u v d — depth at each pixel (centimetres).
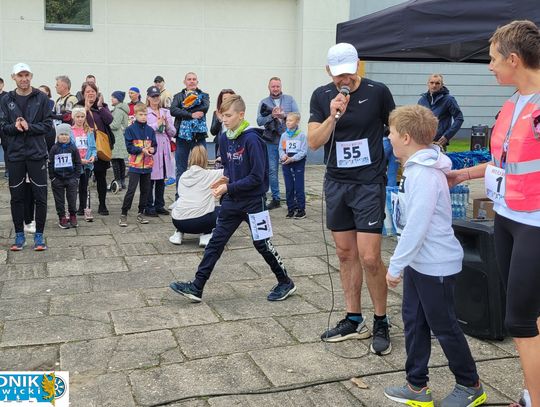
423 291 296
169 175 823
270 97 898
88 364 361
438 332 297
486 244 380
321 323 426
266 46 1373
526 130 256
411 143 296
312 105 377
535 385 266
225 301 473
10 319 431
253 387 333
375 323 380
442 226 294
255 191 452
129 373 350
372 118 357
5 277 531
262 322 428
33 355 374
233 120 444
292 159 792
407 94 1571
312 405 314
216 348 384
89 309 453
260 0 1352
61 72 1280
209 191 634
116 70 1305
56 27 1261
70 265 571
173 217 642
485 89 1692
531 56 255
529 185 255
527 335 263
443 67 1622
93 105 790
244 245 654
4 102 597
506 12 461
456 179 318
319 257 611
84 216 796
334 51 350
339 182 370
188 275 544
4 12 1234
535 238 255
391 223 696
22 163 602
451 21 502
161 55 1323
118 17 1289
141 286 511
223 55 1354
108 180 1134
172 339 398
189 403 316
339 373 349
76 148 726
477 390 304
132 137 745
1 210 835
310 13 1348
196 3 1322
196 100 837
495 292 382
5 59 1251
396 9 553
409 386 312
